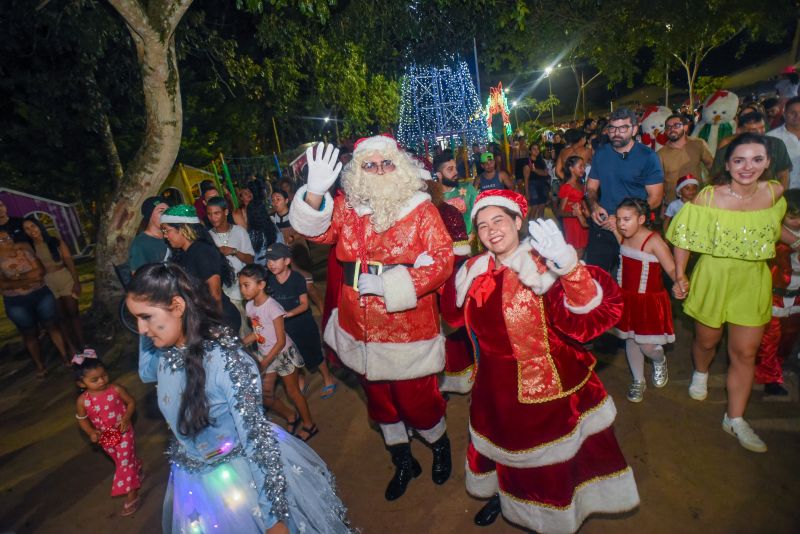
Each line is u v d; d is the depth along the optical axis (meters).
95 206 17.41
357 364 3.24
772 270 3.66
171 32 6.87
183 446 2.24
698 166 5.71
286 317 4.43
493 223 2.44
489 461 2.88
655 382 4.17
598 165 4.73
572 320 2.31
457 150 16.73
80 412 3.56
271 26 10.70
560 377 2.46
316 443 4.16
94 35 8.24
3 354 7.64
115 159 13.87
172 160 7.54
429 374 3.17
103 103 10.28
